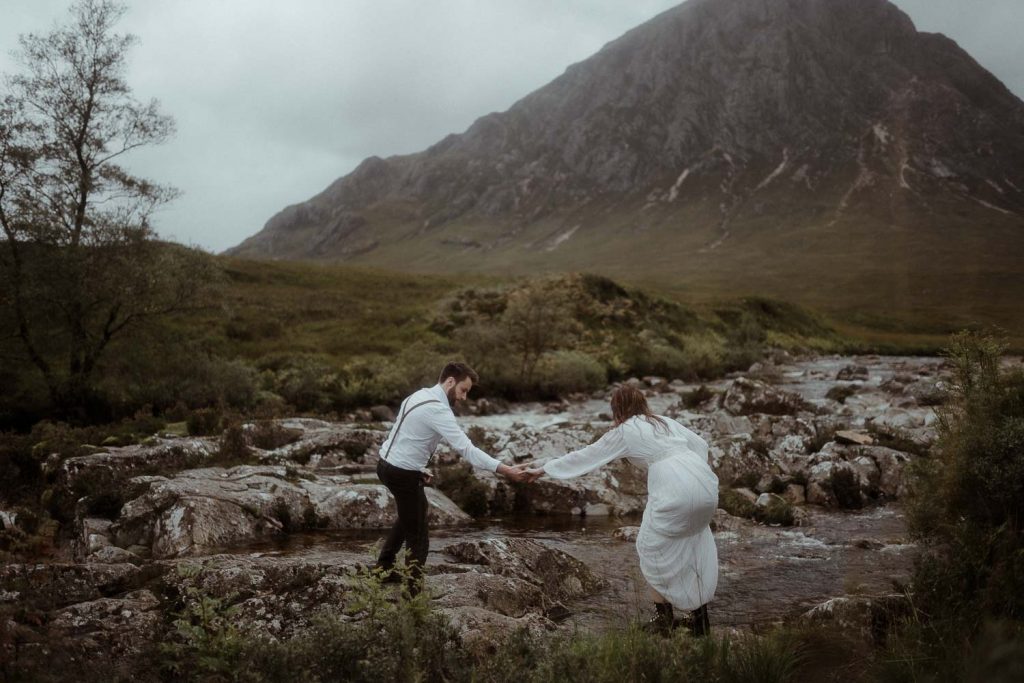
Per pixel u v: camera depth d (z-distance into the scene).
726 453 12.41
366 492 10.24
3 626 4.58
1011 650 2.92
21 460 11.45
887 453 11.84
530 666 4.35
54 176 17.86
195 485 9.59
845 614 5.23
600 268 163.25
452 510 10.55
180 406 17.16
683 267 144.88
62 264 17.33
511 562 7.14
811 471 11.76
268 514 9.45
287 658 4.12
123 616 5.32
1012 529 5.25
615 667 4.01
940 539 6.08
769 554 8.27
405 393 22.53
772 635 4.71
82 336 18.56
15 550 7.97
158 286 18.91
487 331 25.94
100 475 10.27
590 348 31.72
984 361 6.56
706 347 34.84
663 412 18.86
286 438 13.39
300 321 37.88
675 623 5.49
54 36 17.95
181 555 8.24
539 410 22.72
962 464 6.00
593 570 7.95
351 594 4.89
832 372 31.95
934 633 4.29
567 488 11.21
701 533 5.43
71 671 4.51
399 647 4.24
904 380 22.33
